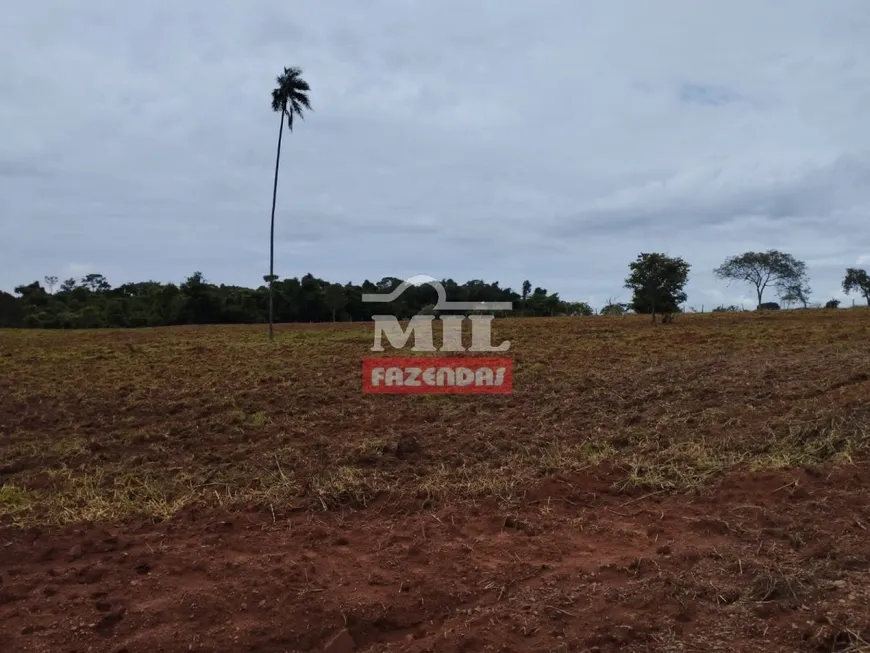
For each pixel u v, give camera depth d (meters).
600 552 4.14
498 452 6.79
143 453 7.25
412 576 3.82
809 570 3.63
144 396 10.64
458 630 3.24
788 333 16.78
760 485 5.03
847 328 17.38
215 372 13.20
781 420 6.71
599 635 3.14
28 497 5.70
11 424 8.88
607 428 7.47
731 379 9.27
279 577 3.80
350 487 5.50
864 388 7.40
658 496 5.14
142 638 3.24
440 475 5.93
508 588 3.67
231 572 3.94
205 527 4.81
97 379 12.73
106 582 3.90
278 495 5.45
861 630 3.02
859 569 3.64
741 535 4.22
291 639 3.26
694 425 7.14
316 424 8.41
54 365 15.34
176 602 3.56
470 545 4.30
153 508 5.24
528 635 3.19
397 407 9.38
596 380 10.59
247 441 7.73
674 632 3.17
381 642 3.29
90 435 8.20
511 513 4.86
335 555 4.22
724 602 3.42
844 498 4.60
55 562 4.29
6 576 4.04
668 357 13.00
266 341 20.20
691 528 4.41
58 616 3.49
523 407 9.13
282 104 20.36
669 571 3.74
